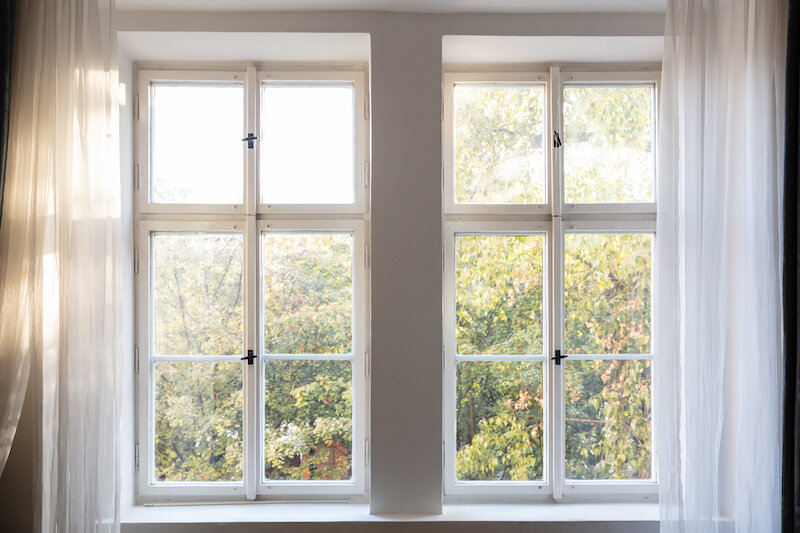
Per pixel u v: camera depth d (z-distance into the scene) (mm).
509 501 2898
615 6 2635
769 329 2369
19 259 2320
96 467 2332
